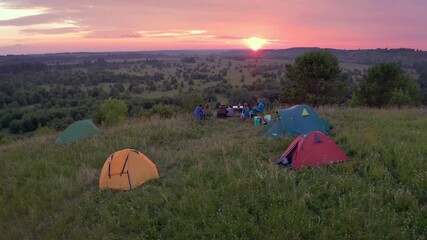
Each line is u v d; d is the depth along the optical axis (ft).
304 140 29.55
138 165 29.76
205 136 47.73
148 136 46.14
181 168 32.19
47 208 27.43
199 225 21.27
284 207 21.16
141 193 26.71
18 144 57.16
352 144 32.07
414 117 49.70
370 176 24.82
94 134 50.60
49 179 32.73
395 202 20.67
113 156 30.30
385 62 100.32
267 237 18.78
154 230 21.09
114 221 22.70
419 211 19.52
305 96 99.76
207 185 26.48
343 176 25.12
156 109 107.14
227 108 64.59
